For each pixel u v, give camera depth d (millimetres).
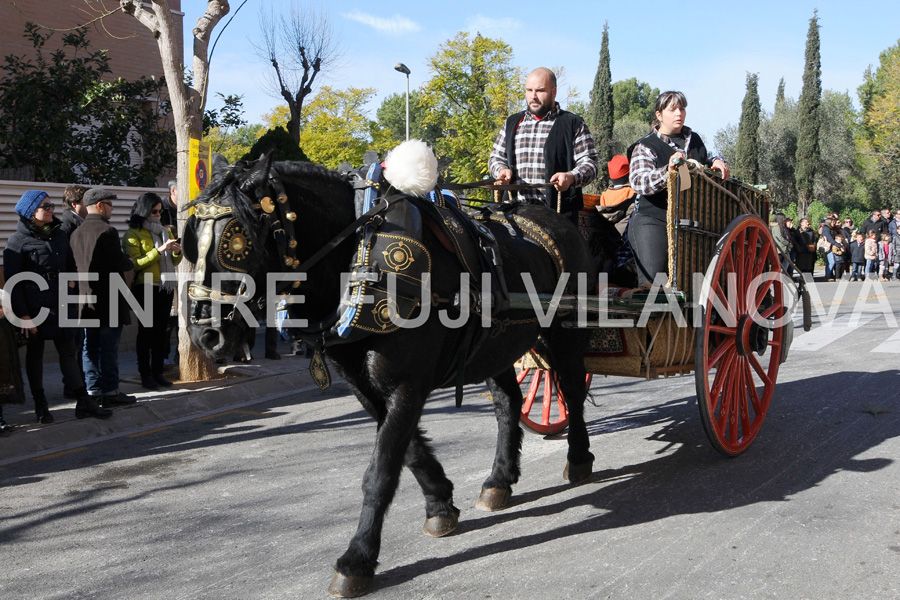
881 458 4605
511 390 4215
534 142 4938
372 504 3131
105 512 4254
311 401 7242
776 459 4680
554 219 4398
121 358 9391
